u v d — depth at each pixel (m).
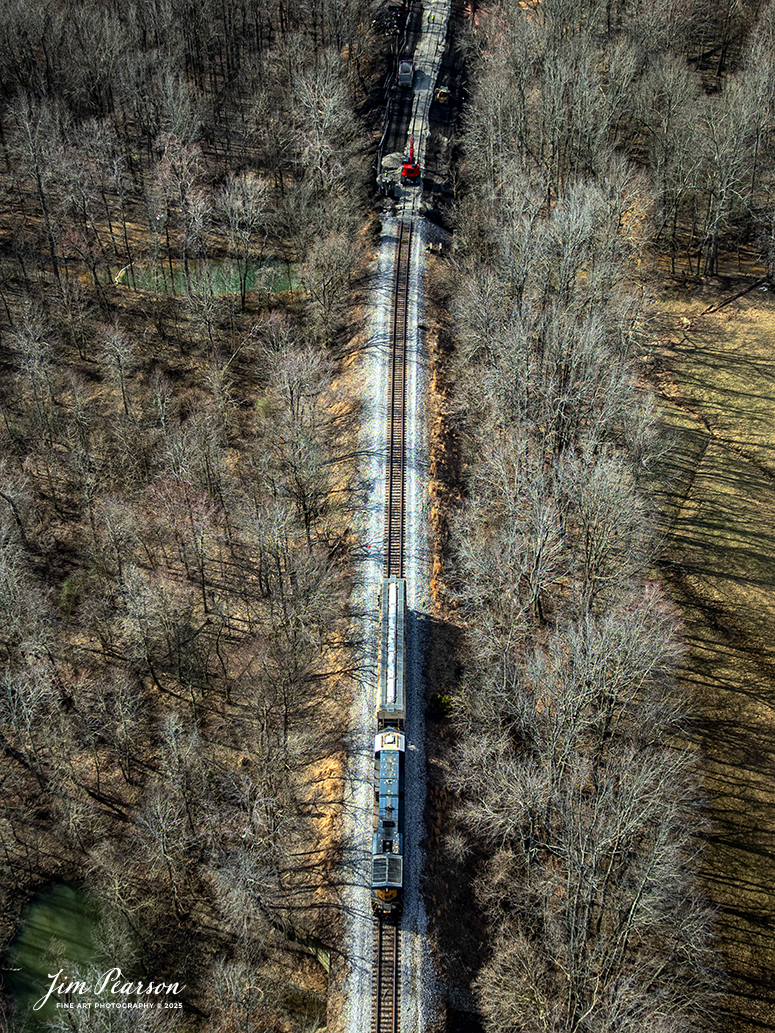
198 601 91.19
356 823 72.88
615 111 131.88
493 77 132.88
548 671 70.62
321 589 85.06
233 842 73.75
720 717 80.00
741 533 93.44
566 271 100.88
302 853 72.88
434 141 148.75
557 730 65.81
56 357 113.62
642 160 138.75
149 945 70.50
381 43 170.62
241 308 122.19
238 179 131.50
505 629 80.19
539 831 69.00
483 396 99.31
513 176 115.38
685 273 125.25
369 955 66.06
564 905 62.56
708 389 108.75
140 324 119.88
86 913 73.44
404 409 104.69
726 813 74.19
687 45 152.25
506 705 72.75
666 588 89.62
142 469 101.69
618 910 61.03
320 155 127.88
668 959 63.00
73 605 91.81
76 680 86.00
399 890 66.19
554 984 61.34
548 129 127.38
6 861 76.06
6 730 81.81
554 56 133.50
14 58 140.25
